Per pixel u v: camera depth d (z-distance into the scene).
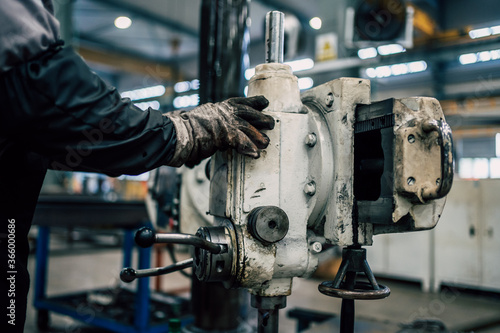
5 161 0.70
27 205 0.76
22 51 0.59
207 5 1.60
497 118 6.59
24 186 0.74
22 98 0.60
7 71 0.60
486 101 6.23
